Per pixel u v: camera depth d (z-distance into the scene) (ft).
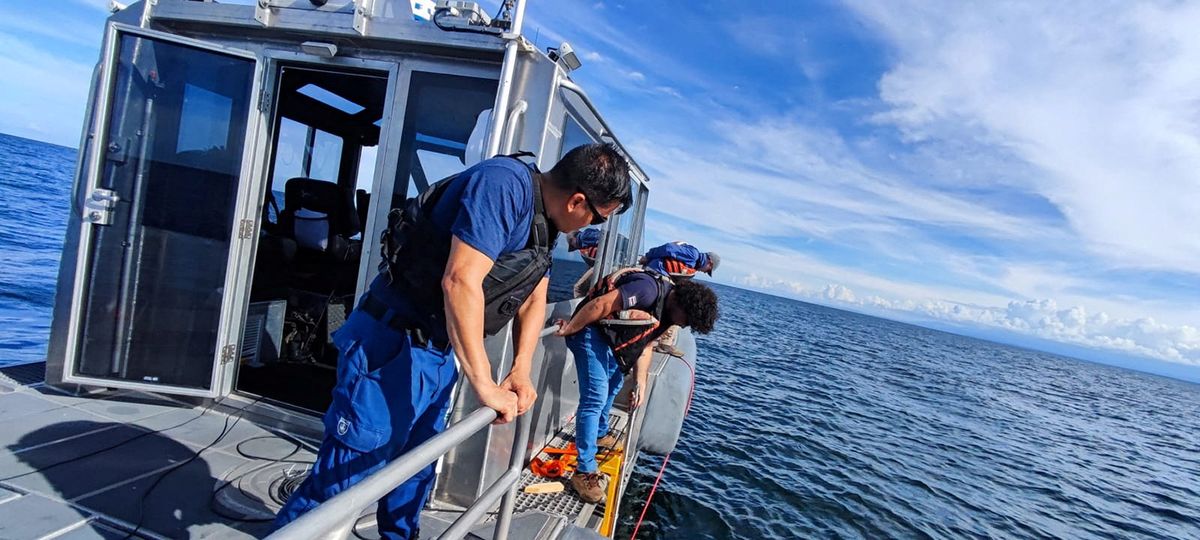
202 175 10.33
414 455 3.72
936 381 101.55
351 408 5.62
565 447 13.39
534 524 8.87
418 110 9.71
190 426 9.92
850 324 302.86
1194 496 50.24
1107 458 61.05
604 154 5.46
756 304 289.53
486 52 8.87
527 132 8.66
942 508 29.99
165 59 10.04
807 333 147.02
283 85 13.79
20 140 316.19
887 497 29.35
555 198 5.62
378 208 9.78
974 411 73.41
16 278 34.68
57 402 10.01
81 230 9.96
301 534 2.60
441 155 9.73
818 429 40.65
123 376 10.30
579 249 12.96
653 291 11.79
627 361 11.76
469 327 4.78
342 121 15.85
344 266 15.85
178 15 10.37
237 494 8.08
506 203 5.06
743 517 23.24
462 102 9.53
